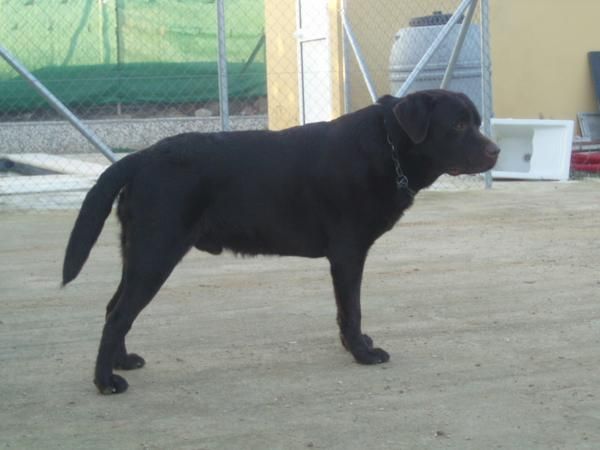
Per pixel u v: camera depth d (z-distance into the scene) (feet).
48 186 20.63
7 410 8.99
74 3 29.58
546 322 11.04
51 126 29.66
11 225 16.21
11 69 29.17
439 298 12.00
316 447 8.22
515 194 19.26
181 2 30.30
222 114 18.12
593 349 10.19
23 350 10.43
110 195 9.41
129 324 9.39
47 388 9.46
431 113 9.78
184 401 9.14
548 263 13.52
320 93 26.12
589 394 9.11
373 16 25.25
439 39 18.97
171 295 12.27
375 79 25.52
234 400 9.14
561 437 8.32
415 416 8.73
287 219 9.84
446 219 16.49
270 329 11.00
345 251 9.86
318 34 25.82
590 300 11.81
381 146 9.78
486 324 11.02
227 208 9.72
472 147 9.82
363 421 8.65
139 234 9.40
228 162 9.70
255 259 13.98
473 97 23.32
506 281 12.67
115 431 8.57
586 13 25.21
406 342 10.50
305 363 9.99
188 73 30.66
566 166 21.52
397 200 9.90
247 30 31.14
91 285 12.76
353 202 9.78
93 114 30.14
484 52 19.98
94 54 29.89
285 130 10.01
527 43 24.56
